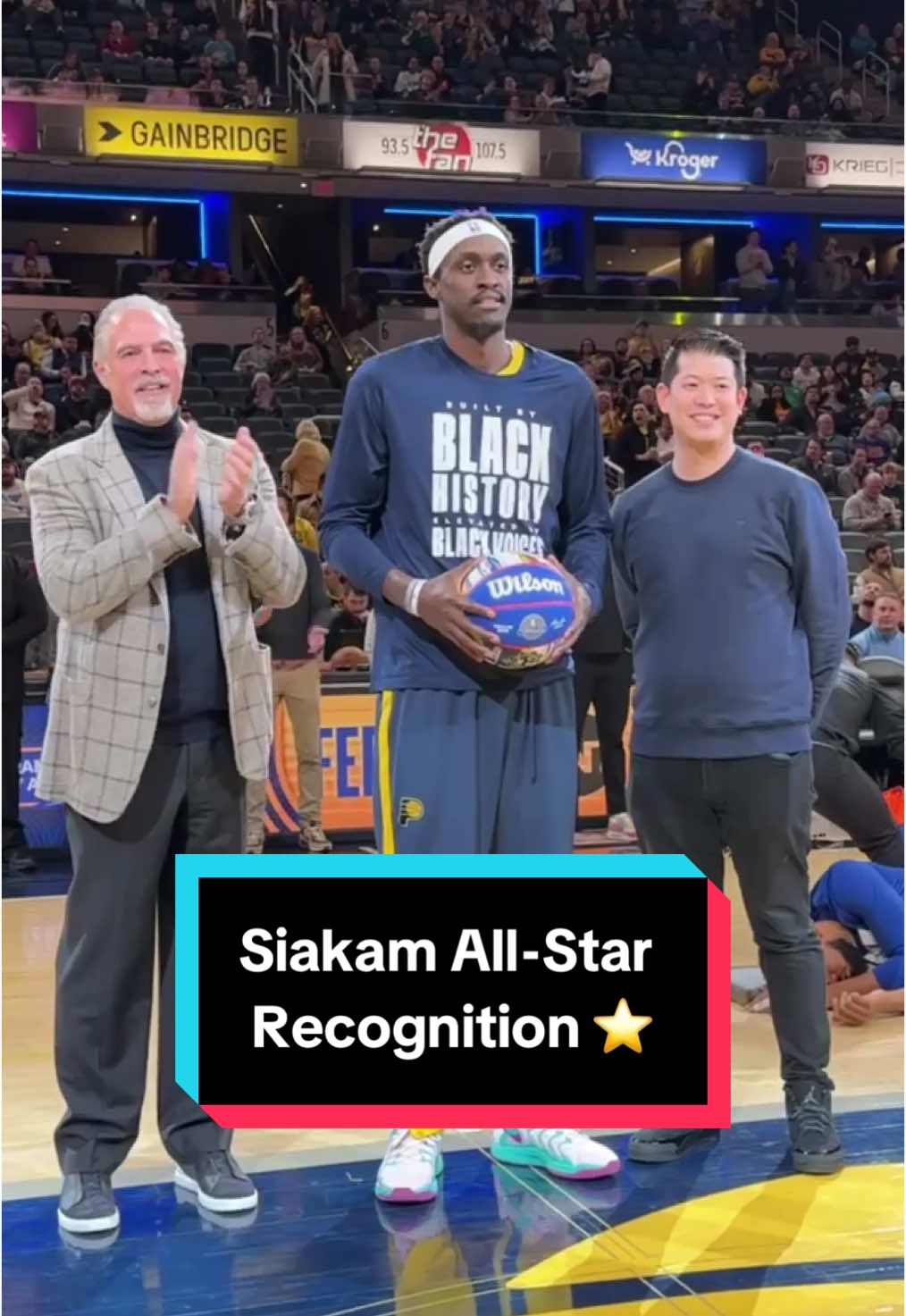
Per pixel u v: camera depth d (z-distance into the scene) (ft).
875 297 56.90
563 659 9.53
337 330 55.26
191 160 47.39
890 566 27.09
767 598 9.69
